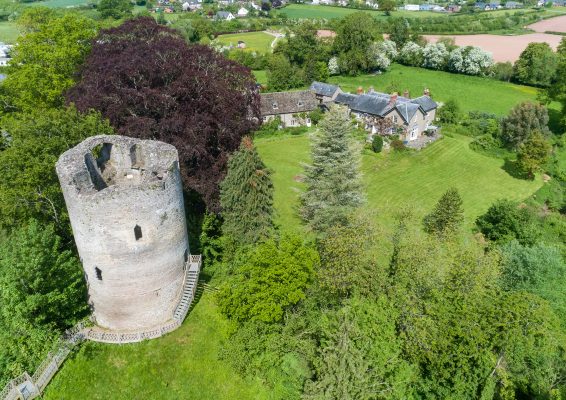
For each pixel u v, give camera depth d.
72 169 26.33
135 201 25.33
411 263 29.59
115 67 38.66
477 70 106.44
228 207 36.78
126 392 26.92
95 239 25.95
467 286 28.62
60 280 28.53
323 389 24.12
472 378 26.39
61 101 51.00
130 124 35.78
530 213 48.12
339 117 41.81
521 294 28.66
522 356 28.72
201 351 29.16
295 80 100.94
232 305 28.42
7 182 32.47
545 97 82.31
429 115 76.19
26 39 54.12
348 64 109.62
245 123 41.47
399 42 124.56
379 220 48.69
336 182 41.88
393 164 63.28
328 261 30.52
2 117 50.88
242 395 27.14
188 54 42.22
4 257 30.05
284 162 63.06
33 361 27.31
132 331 29.34
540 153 59.06
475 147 68.94
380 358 25.05
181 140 36.19
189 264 32.34
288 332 28.08
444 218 43.19
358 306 26.89
